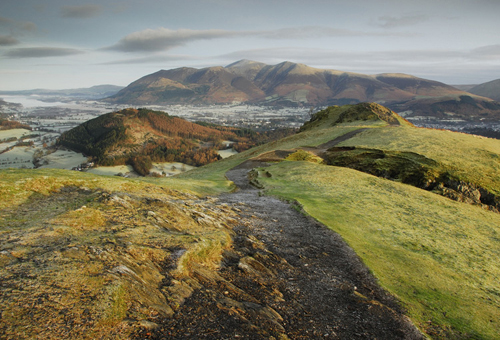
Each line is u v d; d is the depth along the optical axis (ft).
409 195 101.30
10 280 30.42
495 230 78.59
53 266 34.01
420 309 39.78
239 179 140.46
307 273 47.78
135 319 30.27
